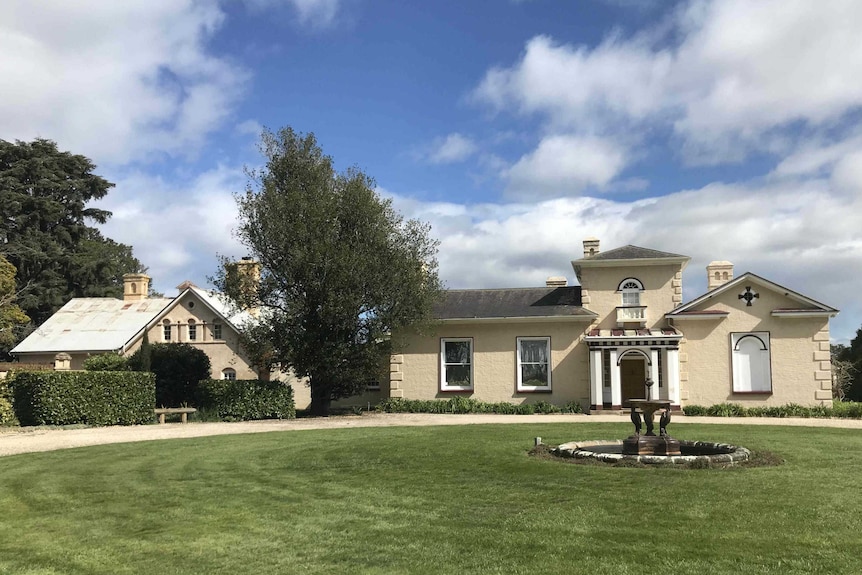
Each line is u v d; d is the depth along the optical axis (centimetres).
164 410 2414
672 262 2872
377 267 2552
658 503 898
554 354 2877
